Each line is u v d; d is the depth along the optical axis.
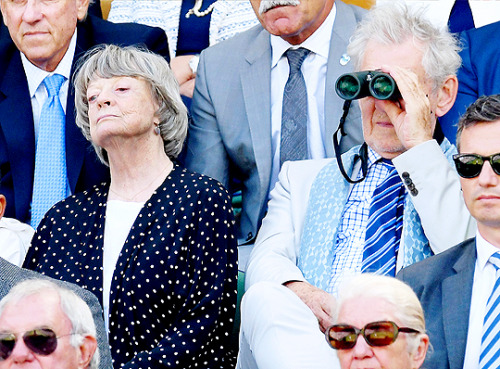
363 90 14.16
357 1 20.36
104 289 15.01
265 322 12.89
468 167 12.38
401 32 14.82
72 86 18.16
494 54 17.67
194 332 14.41
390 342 10.57
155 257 14.86
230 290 14.98
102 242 15.33
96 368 11.12
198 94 18.27
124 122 15.55
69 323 10.84
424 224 13.94
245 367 13.62
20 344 10.66
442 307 12.49
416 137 14.18
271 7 17.44
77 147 17.83
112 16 21.34
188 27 20.69
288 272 14.45
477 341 12.23
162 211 15.25
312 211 15.26
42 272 15.32
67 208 15.91
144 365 14.09
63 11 18.12
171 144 16.33
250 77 18.00
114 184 15.91
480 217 12.41
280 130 17.64
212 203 15.27
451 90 14.96
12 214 17.88
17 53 18.69
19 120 18.20
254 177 17.50
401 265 14.14
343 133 15.07
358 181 14.83
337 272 14.53
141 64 16.02
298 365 12.50
